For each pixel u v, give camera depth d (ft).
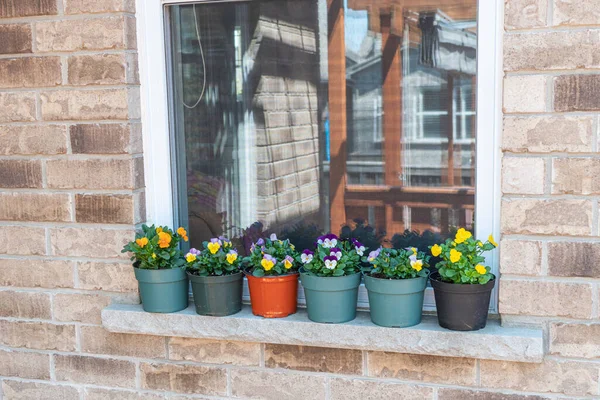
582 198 6.73
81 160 8.11
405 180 7.77
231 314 7.71
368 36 7.70
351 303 7.36
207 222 8.44
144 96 8.11
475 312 6.94
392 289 7.02
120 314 8.00
